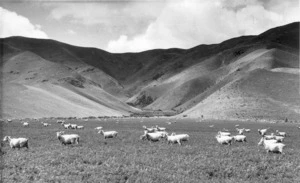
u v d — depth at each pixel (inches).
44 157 1040.8
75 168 888.9
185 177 811.4
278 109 5575.8
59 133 1563.7
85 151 1177.4
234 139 1672.0
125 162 975.0
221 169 908.0
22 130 2363.4
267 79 6569.9
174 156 1095.6
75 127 2768.2
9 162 944.3
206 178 820.6
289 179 828.0
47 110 6648.6
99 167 906.1
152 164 959.0
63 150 1202.0
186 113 6412.4
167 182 770.8
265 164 975.0
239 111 5590.6
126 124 3764.8
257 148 1364.4
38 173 839.1
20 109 6003.9
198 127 3196.4
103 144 1440.7
